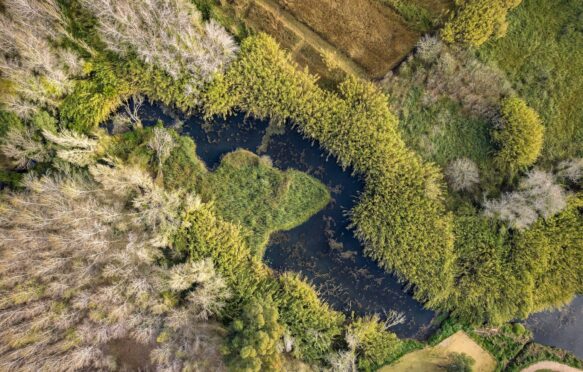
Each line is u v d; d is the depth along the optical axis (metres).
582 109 35.53
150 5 32.47
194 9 34.88
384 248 36.12
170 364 32.19
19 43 31.62
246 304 34.69
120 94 36.06
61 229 33.28
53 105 34.69
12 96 32.62
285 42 36.09
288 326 35.47
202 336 32.72
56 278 33.03
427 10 35.19
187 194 35.44
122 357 35.31
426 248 35.56
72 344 32.47
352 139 35.47
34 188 33.00
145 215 34.00
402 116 35.94
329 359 34.91
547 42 35.41
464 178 35.09
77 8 35.00
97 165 33.47
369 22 35.62
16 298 31.84
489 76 34.97
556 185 34.53
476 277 35.62
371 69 35.97
